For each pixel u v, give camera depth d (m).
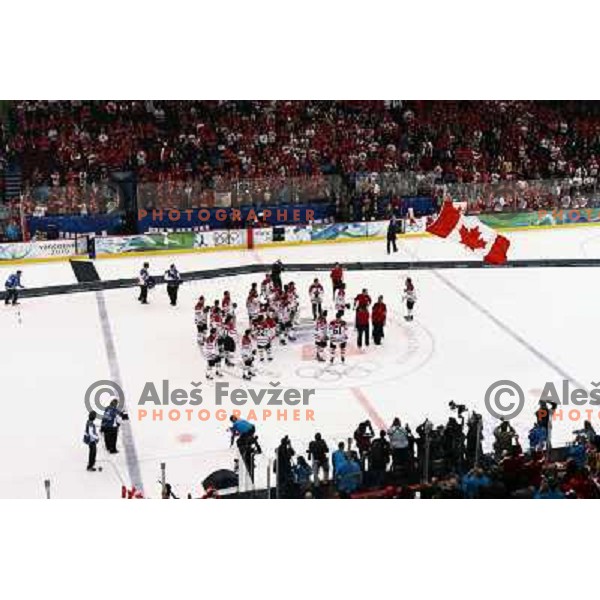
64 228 37.72
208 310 26.30
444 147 46.03
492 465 19.22
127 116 44.34
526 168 45.91
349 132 45.50
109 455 20.36
